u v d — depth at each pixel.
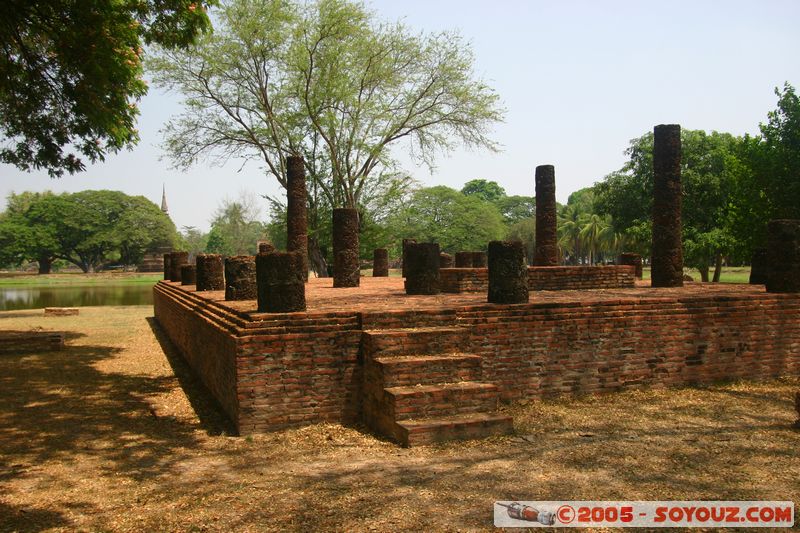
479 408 6.45
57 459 5.95
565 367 8.02
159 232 75.00
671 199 12.62
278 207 30.84
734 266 50.66
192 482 5.21
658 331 8.55
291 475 5.32
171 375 10.65
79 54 10.22
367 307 8.05
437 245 11.33
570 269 13.43
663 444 6.04
